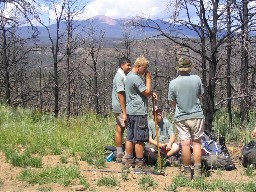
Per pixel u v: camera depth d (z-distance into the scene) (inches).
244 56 386.6
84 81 856.3
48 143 282.4
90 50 786.2
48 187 196.5
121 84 239.5
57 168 217.8
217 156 239.3
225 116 436.5
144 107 230.7
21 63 765.9
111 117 418.6
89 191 192.5
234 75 410.6
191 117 215.3
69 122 391.5
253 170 236.4
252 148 246.2
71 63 666.2
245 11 325.1
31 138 289.3
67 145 283.4
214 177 221.0
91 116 414.6
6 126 333.7
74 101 840.3
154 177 217.3
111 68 874.1
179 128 219.9
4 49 691.4
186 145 217.6
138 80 227.1
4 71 735.7
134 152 244.4
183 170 224.7
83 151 266.8
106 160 252.4
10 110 422.3
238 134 355.9
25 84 859.4
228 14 316.5
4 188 195.8
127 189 196.1
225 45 319.3
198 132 217.2
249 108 419.8
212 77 319.9
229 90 421.7
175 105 221.6
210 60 317.4
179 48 342.0
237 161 265.6
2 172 220.1
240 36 306.2
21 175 210.5
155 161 245.4
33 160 233.3
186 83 215.3
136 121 230.2
